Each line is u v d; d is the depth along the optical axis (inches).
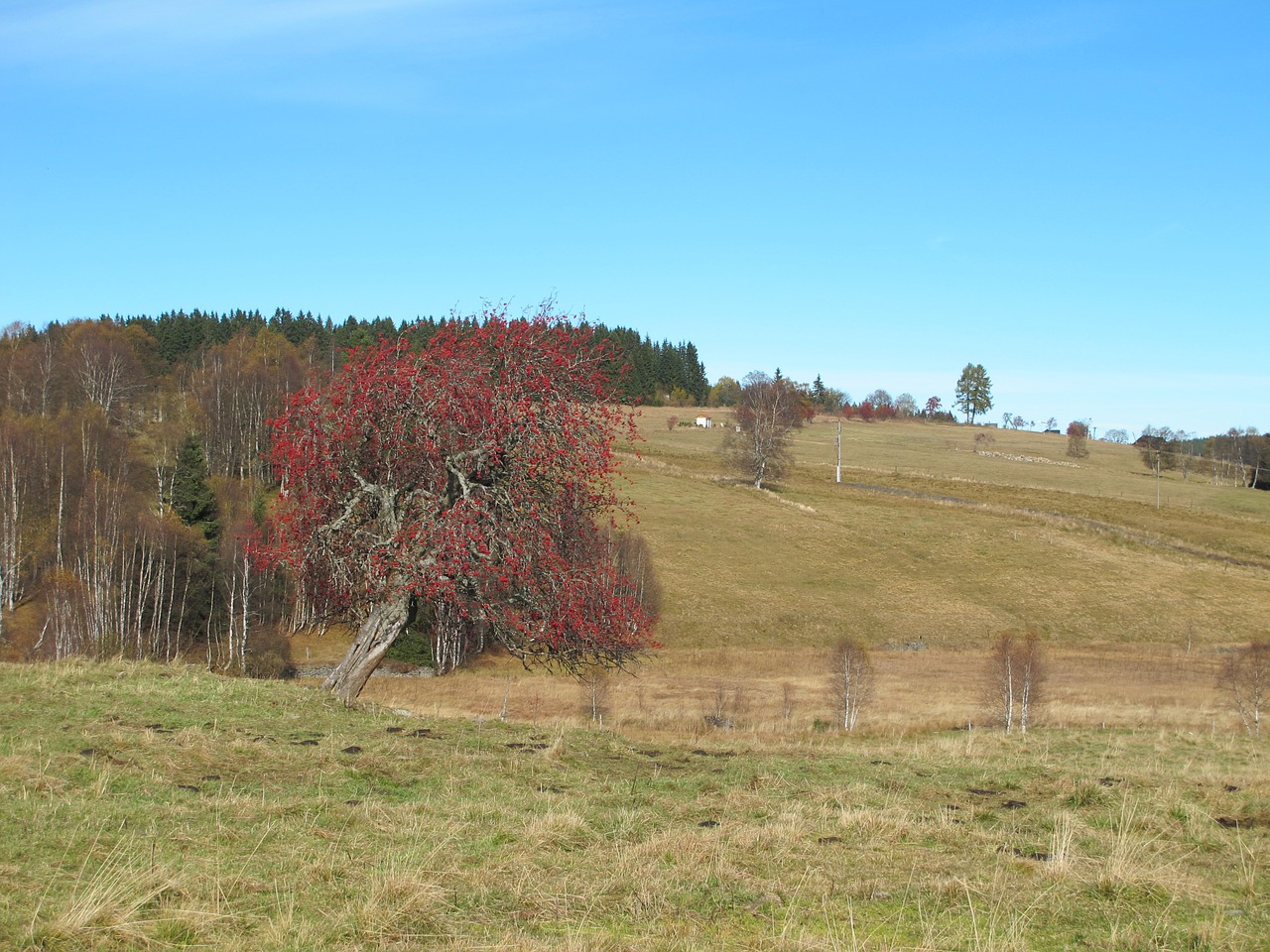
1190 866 347.6
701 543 2957.7
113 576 1919.3
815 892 295.7
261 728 521.3
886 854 345.1
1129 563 2952.8
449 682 1737.2
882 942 245.3
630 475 3774.6
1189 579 2822.3
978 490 4013.3
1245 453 4867.1
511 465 674.8
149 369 4212.6
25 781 362.6
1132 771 568.7
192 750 441.7
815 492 3791.8
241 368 3211.1
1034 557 2977.4
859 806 435.2
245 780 411.2
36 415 2802.7
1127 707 1430.9
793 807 417.4
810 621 2384.4
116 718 502.0
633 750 586.9
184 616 1959.9
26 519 2181.3
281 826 339.0
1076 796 473.1
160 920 237.9
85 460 2368.4
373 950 233.1
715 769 534.9
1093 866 335.6
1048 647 2245.3
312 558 686.5
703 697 1565.0
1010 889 302.2
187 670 688.4
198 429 2886.3
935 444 5935.0
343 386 679.7
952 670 1929.1
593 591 680.4
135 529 1962.4
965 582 2753.4
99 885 249.6
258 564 762.8
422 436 666.2
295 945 231.8
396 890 269.0
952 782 530.0
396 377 668.7
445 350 676.7
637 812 399.5
